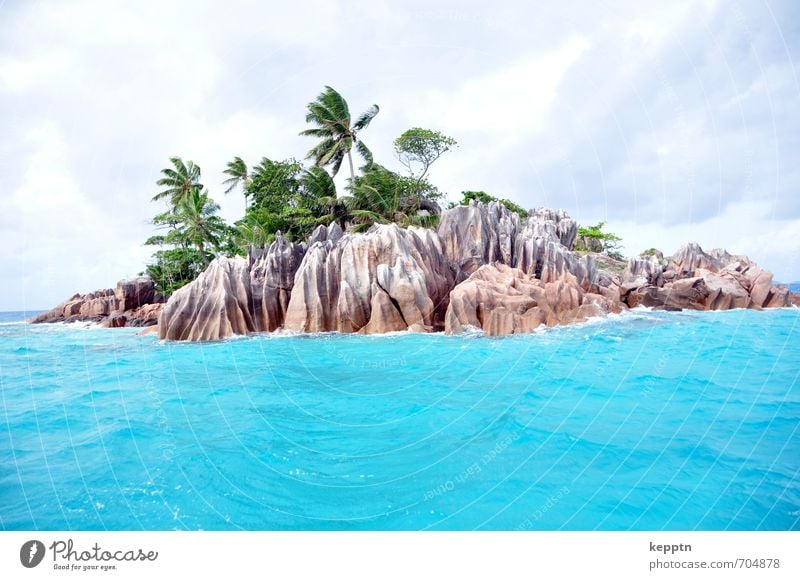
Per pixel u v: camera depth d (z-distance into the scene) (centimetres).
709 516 481
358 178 3266
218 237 3347
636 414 805
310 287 2050
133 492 558
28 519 502
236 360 1438
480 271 2020
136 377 1240
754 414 794
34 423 833
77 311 3700
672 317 2102
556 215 3353
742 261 2912
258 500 534
